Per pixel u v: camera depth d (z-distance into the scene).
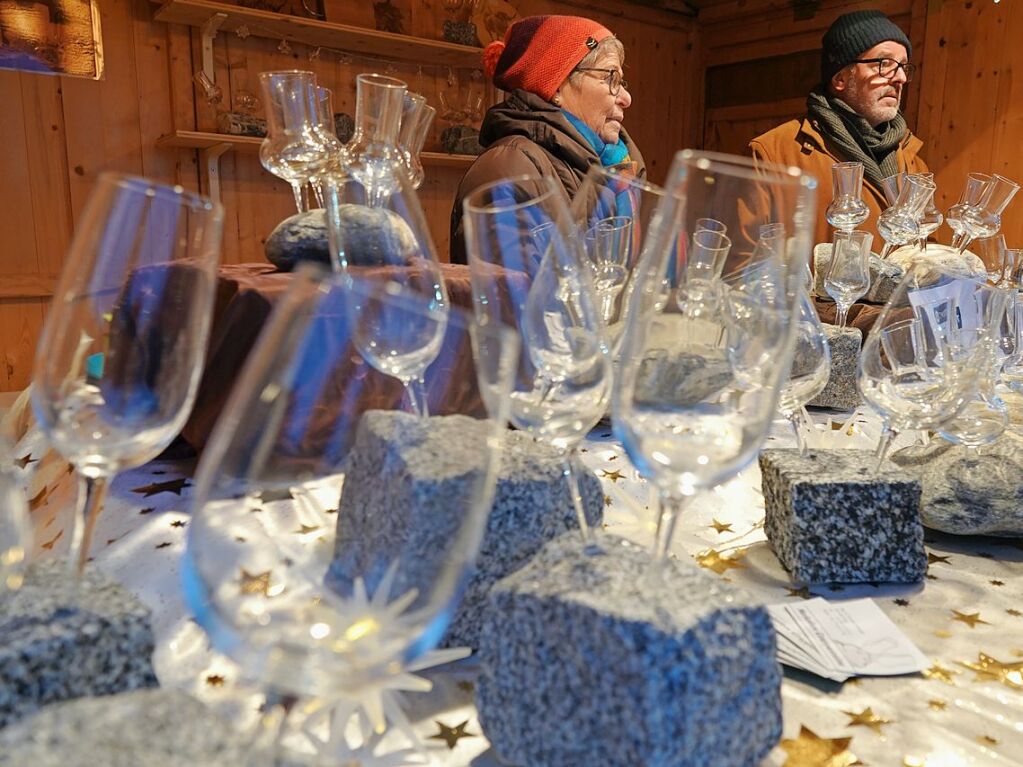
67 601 0.42
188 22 2.76
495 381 0.40
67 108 2.67
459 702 0.51
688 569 0.47
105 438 0.48
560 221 0.59
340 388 0.40
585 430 0.59
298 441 0.37
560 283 0.57
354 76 3.16
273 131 1.05
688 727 0.40
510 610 0.45
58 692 0.40
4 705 0.38
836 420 1.21
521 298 0.57
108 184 0.47
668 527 0.43
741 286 0.47
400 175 0.83
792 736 0.49
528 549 0.57
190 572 0.34
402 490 0.36
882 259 1.56
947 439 0.87
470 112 3.40
